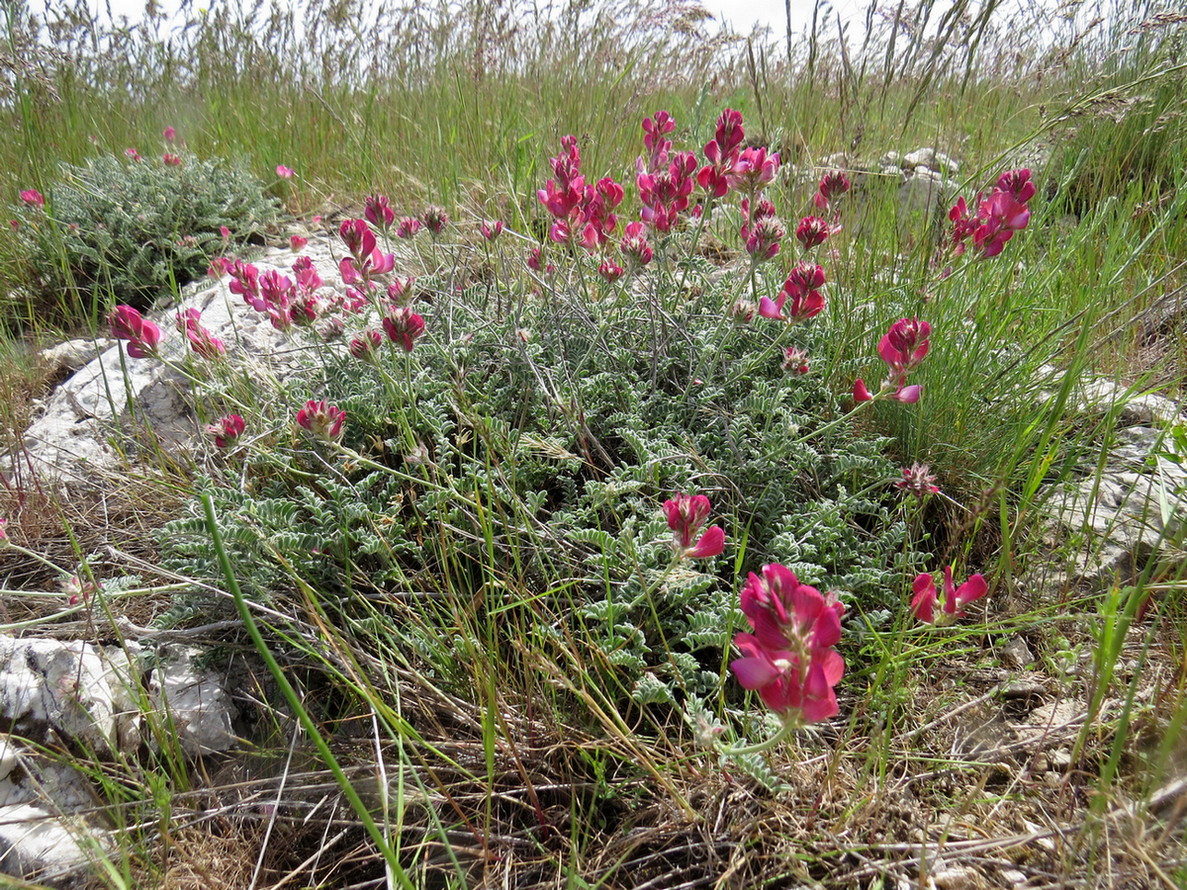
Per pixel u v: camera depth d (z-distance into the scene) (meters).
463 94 5.19
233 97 5.79
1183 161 3.72
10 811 1.51
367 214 2.54
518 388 2.53
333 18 5.40
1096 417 2.56
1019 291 2.90
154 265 3.89
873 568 1.96
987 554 2.23
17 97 4.60
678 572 1.57
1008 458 2.38
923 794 1.57
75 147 4.94
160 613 2.07
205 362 2.81
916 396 1.98
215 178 4.46
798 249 3.22
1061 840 1.37
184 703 1.79
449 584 1.83
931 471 2.38
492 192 4.11
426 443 2.34
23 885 1.29
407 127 5.20
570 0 5.02
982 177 3.51
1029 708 1.77
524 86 5.39
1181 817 1.32
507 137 4.63
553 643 1.74
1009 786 1.53
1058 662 1.82
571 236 2.62
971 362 2.43
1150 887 1.27
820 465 2.32
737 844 1.42
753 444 2.33
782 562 1.96
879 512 2.19
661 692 1.55
